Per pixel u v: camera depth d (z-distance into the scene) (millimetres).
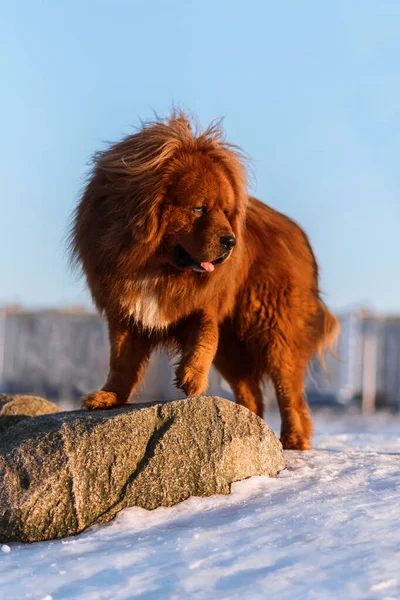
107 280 6605
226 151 6715
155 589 3943
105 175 6562
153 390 21359
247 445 5848
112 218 6473
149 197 6219
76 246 6836
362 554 4203
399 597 3646
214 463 5621
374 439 9555
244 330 7637
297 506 5184
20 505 5223
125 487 5438
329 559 4168
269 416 18578
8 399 8164
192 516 5242
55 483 5328
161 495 5465
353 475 5984
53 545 4996
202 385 6512
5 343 23859
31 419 6105
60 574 4293
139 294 6562
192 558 4340
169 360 7332
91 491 5375
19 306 24234
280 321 7539
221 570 4125
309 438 7785
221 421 5762
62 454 5441
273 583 3887
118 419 5613
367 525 4672
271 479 5879
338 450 7816
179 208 6281
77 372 22891
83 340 22906
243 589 3840
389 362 21641
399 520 4750
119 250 6445
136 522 5215
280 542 4504
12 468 5438
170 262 6477
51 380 23188
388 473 6051
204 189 6281
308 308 7809
